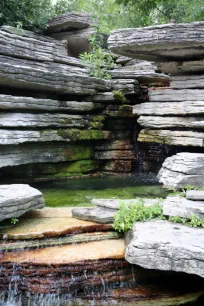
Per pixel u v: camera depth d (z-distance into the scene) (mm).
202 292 5168
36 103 8531
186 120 8445
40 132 8633
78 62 10164
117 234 5605
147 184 9055
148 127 9312
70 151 9914
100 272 5066
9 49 8352
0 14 9797
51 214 6172
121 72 10484
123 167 10656
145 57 8422
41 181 9469
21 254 5102
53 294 4895
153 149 10758
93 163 10602
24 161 8617
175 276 5402
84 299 4938
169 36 7234
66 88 9023
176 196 6043
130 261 4637
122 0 13023
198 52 7828
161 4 14805
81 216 5875
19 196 5480
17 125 8133
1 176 9094
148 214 5559
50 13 11766
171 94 8727
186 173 6574
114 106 10359
